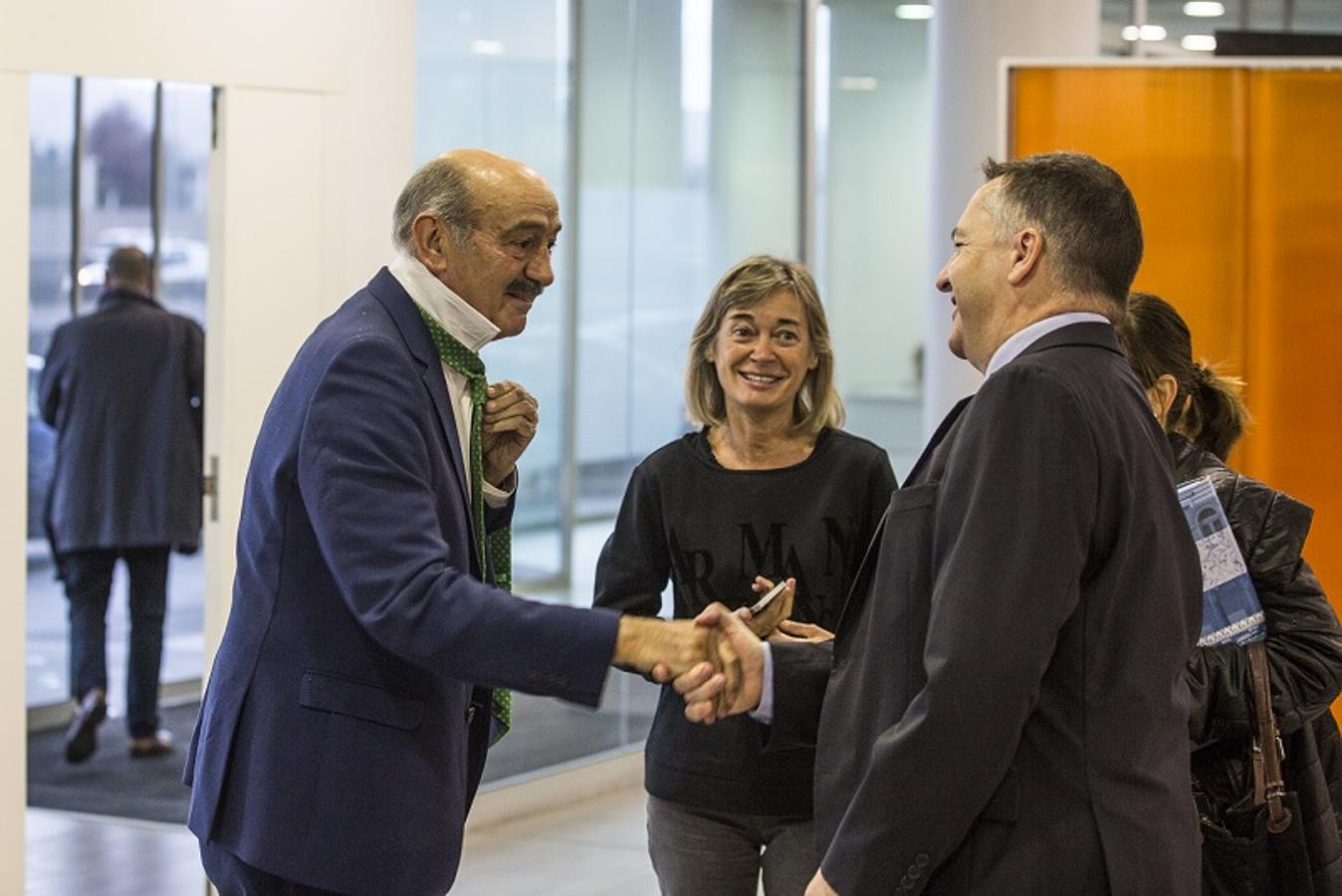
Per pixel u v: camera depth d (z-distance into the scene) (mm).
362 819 2438
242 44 4664
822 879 2115
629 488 3174
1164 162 5309
